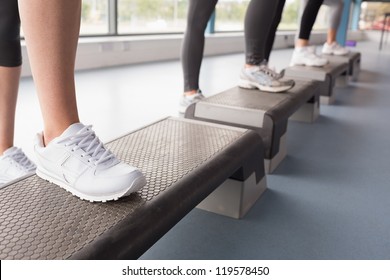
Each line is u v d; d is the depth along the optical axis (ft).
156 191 2.83
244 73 6.65
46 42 2.40
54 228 2.32
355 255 3.32
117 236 2.29
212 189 3.27
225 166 3.51
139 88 9.96
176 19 19.43
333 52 12.78
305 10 9.81
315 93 7.47
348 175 5.11
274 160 5.18
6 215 2.44
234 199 3.90
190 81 7.01
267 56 8.07
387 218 4.00
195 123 4.73
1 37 3.30
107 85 10.21
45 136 2.79
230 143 4.00
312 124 7.53
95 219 2.43
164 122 4.75
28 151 5.13
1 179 3.64
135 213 2.52
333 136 6.80
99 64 13.75
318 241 3.53
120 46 14.46
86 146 2.70
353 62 12.10
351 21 32.58
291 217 3.97
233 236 3.59
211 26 20.80
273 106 5.38
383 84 12.16
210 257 3.23
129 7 16.87
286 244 3.47
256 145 4.27
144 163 3.38
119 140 4.00
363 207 4.23
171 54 16.99
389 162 5.63
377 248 3.44
